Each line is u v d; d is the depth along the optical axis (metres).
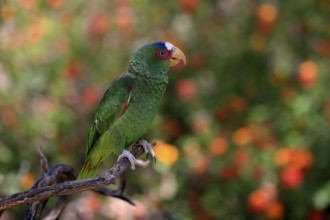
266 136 11.46
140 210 10.16
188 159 11.45
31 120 11.48
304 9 12.55
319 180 11.50
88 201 10.29
